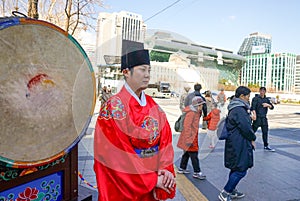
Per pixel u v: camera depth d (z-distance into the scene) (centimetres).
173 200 314
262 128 600
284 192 355
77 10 515
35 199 200
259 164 482
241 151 299
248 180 395
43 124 176
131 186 125
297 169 458
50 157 183
